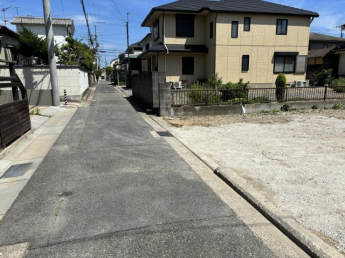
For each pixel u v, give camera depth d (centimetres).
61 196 311
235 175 359
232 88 964
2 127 475
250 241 227
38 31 2509
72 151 490
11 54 1440
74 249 216
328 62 2022
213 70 1586
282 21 1645
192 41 1686
